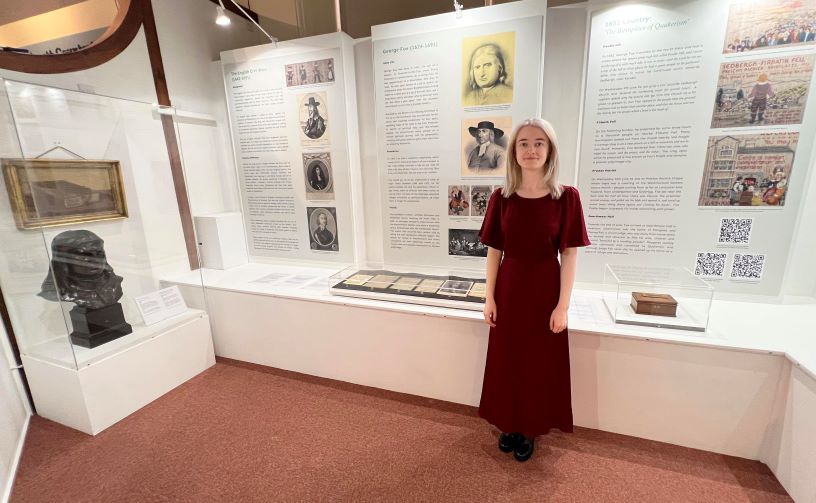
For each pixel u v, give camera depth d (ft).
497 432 6.87
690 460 6.03
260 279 9.78
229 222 10.68
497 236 5.78
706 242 7.16
